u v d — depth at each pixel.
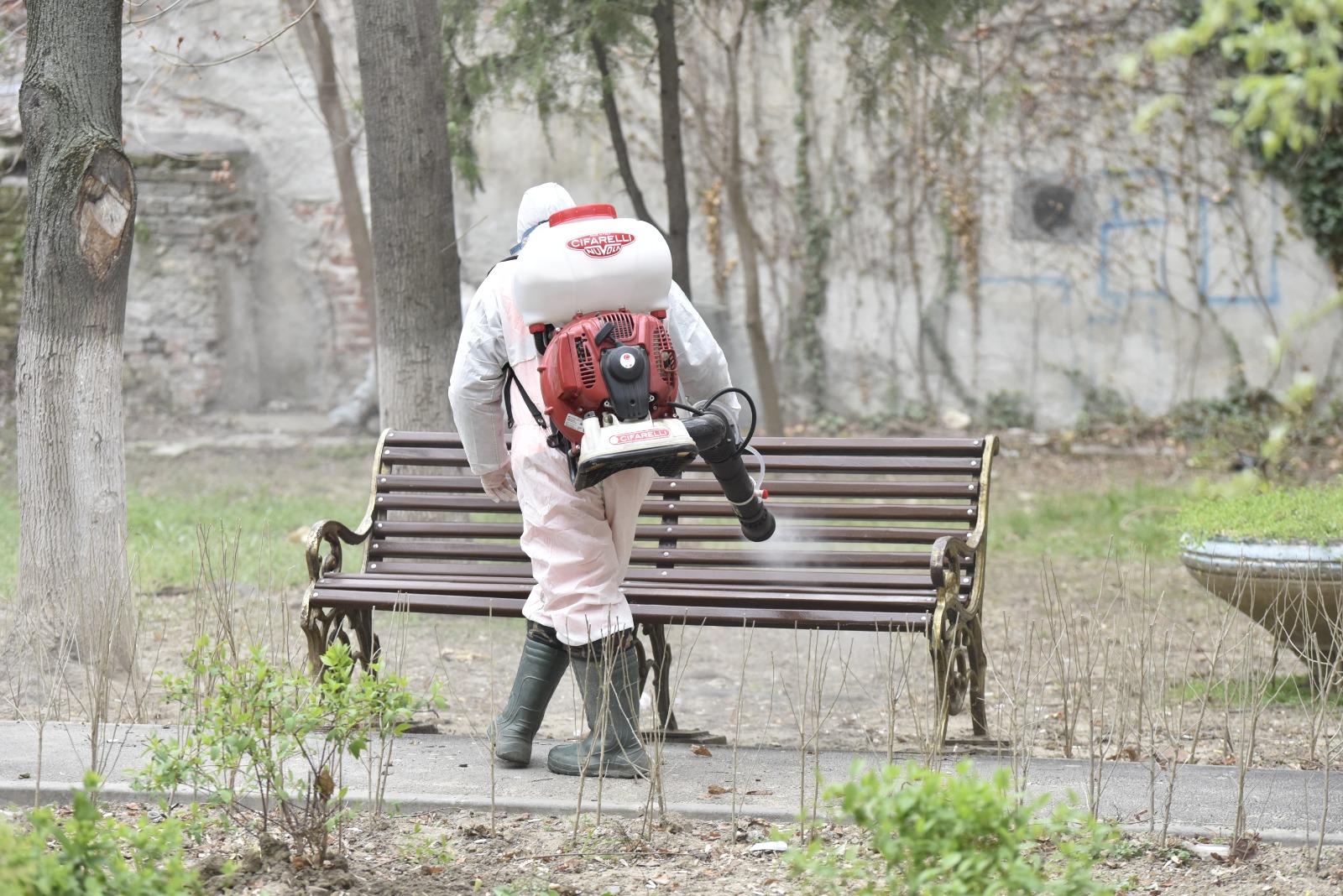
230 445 14.30
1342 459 13.41
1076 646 4.58
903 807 2.47
